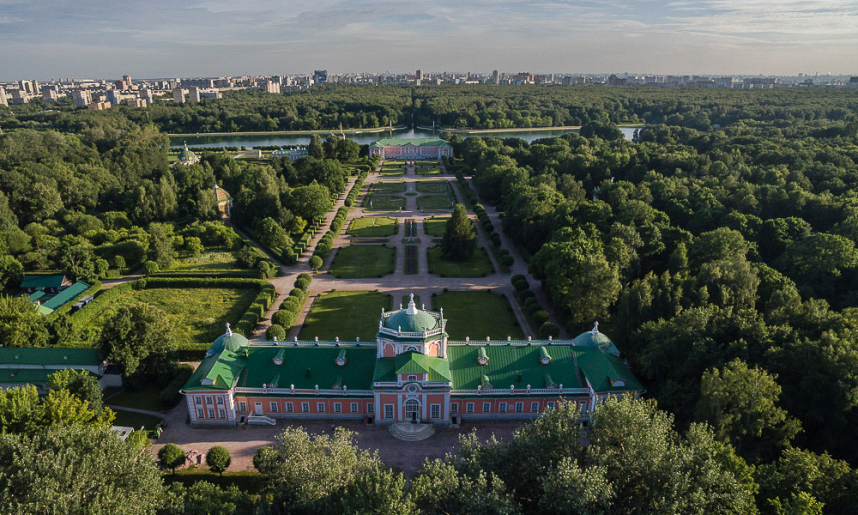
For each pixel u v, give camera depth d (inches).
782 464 2716.5
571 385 3828.7
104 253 6697.8
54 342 4771.2
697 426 2746.1
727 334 3636.8
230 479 3334.2
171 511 2503.7
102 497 2380.7
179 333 5196.9
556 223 6781.5
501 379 3848.4
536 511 2588.6
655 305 4347.9
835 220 6314.0
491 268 6948.8
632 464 2507.4
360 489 2373.3
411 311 3809.1
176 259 7214.6
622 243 5462.6
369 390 3814.0
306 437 2728.8
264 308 5600.4
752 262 5251.0
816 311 3676.2
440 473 2458.2
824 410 3105.3
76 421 3196.4
